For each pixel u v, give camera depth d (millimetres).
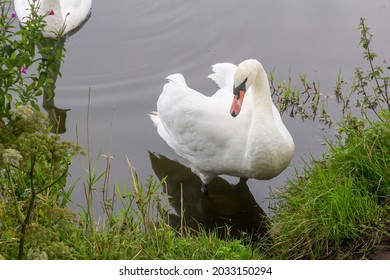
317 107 12289
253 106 10195
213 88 12945
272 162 10266
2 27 7898
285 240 9070
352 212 8820
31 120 6730
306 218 9000
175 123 10938
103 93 12914
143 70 13586
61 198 10094
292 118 12172
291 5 15172
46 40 9312
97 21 15344
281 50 13812
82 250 8352
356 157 9375
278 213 9992
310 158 11125
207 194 11023
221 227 10305
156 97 12781
